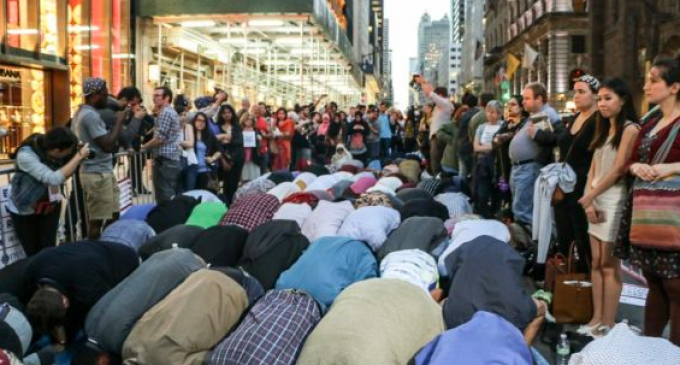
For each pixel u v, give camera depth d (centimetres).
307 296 456
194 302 438
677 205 404
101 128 722
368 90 8650
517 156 746
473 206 970
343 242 556
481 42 10956
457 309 470
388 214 661
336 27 2573
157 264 488
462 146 1070
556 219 621
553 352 507
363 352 365
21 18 1521
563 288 549
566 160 609
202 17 1934
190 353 423
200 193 841
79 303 471
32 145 614
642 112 3572
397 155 1864
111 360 456
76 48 1758
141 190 962
